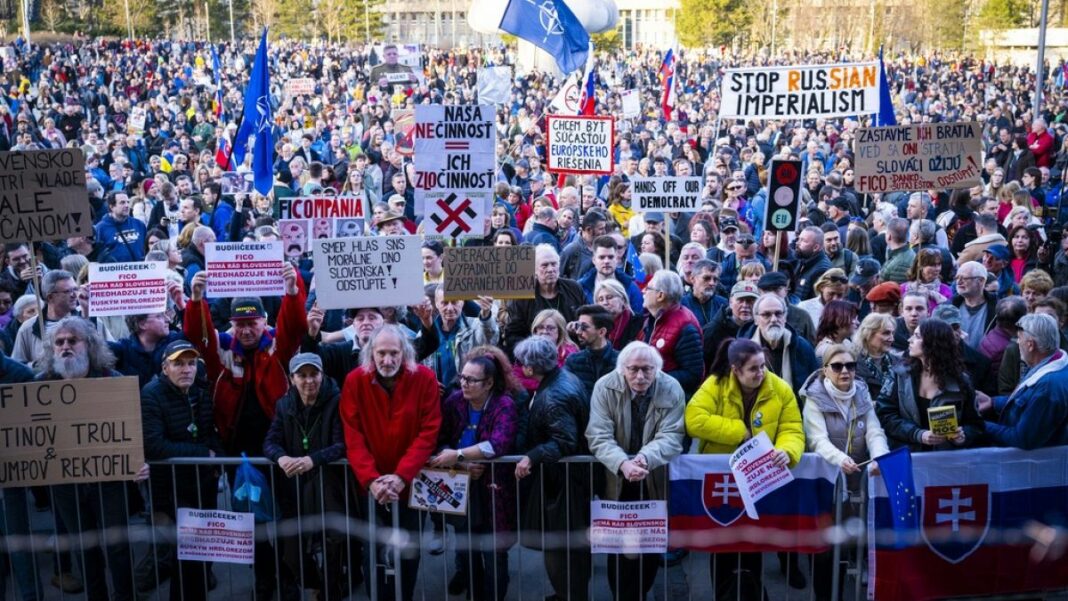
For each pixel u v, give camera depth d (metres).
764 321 6.68
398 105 31.16
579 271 9.95
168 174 18.06
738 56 51.41
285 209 9.66
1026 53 54.59
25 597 6.27
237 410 6.67
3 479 5.89
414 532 6.32
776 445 6.12
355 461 6.02
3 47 39.94
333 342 7.12
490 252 7.09
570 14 13.04
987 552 6.12
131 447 5.95
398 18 86.69
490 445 6.07
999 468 6.11
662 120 30.03
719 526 6.12
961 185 9.12
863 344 6.84
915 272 9.04
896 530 5.98
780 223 8.38
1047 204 15.02
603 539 6.13
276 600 6.48
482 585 6.48
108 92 34.66
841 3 57.00
